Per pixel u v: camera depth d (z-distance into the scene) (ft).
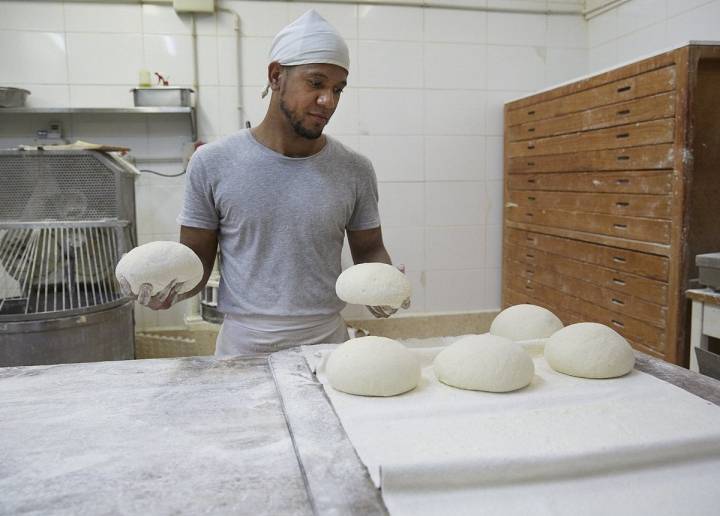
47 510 2.27
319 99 4.11
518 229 9.81
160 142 9.23
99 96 9.00
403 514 2.29
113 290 7.33
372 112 9.82
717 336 5.56
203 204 4.62
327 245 4.74
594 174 7.57
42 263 6.77
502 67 10.15
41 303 6.83
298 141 4.51
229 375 3.76
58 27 8.78
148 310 9.58
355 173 4.87
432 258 10.39
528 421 3.00
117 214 6.93
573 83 7.94
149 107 8.55
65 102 8.93
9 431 2.94
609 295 7.39
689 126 5.90
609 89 7.16
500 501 2.43
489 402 3.25
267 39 9.29
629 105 6.81
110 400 3.34
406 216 10.19
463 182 10.29
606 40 9.88
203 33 9.12
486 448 2.67
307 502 2.34
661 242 6.37
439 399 3.31
